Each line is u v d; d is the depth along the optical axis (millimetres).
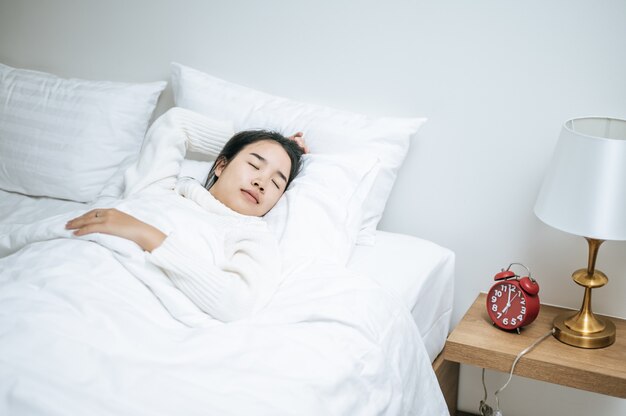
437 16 1883
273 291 1478
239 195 1732
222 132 1949
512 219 1932
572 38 1757
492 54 1847
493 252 1978
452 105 1924
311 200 1724
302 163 1846
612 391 1543
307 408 1159
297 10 2055
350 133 1914
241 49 2168
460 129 1931
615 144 1494
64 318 1250
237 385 1164
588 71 1761
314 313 1398
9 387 1062
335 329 1379
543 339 1695
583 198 1530
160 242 1487
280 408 1135
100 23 2365
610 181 1504
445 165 1974
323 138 1927
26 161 2174
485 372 2066
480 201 1958
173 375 1169
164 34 2273
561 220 1567
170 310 1400
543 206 1617
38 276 1356
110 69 2398
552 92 1809
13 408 1039
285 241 1635
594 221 1522
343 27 2006
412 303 1669
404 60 1950
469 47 1867
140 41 2318
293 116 1992
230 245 1533
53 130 2166
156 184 1809
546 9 1766
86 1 2365
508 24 1812
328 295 1461
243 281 1452
